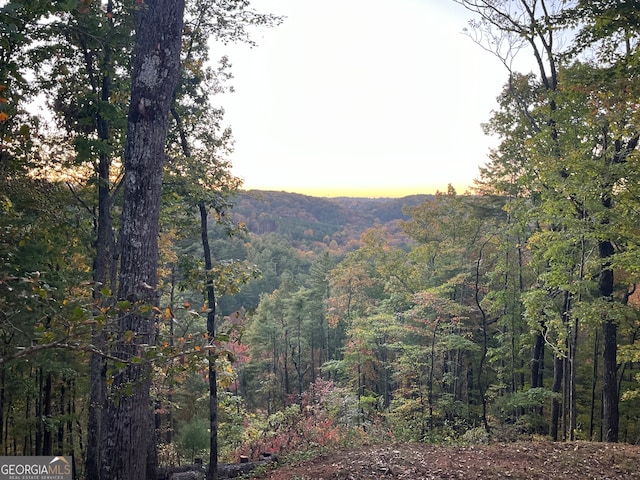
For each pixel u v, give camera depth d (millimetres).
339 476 8484
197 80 11094
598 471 8461
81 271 14352
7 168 8352
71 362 13586
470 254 27609
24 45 9000
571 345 13883
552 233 12781
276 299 50156
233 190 10844
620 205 11258
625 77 10539
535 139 13844
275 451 13414
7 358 2369
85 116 11203
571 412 12914
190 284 9570
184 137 10969
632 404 18922
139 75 4863
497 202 24516
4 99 2734
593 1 10539
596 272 13844
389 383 30938
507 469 8586
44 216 10406
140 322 4465
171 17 4891
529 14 15586
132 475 4535
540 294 14562
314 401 24641
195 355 3041
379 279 36781
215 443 10117
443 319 20656
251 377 39562
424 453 10109
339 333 42281
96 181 11438
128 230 4781
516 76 17938
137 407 4574
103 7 10555
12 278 2674
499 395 20984
